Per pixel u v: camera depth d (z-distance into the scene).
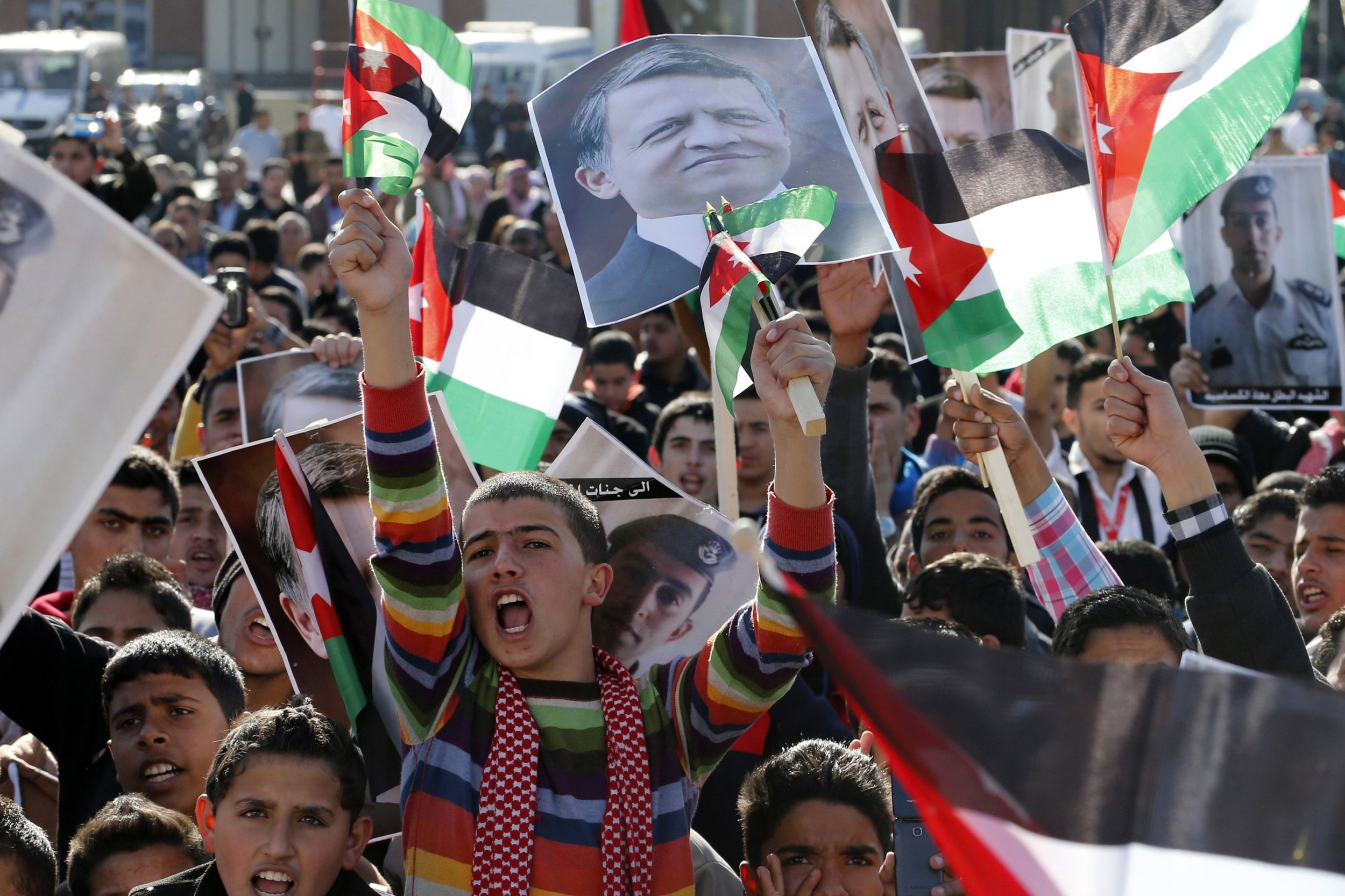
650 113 13.47
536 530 9.79
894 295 14.34
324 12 131.50
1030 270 13.64
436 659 9.37
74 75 91.12
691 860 9.45
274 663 13.80
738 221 11.38
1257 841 6.50
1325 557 15.39
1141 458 11.48
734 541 6.02
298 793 9.77
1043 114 25.56
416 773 9.45
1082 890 6.46
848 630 6.59
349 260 9.14
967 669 6.66
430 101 11.23
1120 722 6.64
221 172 65.62
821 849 10.36
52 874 10.38
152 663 12.09
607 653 10.52
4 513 7.37
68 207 7.48
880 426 20.81
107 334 7.45
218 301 7.44
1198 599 11.20
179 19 131.12
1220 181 12.55
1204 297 20.66
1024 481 14.47
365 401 9.34
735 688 9.62
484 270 14.99
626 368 28.08
